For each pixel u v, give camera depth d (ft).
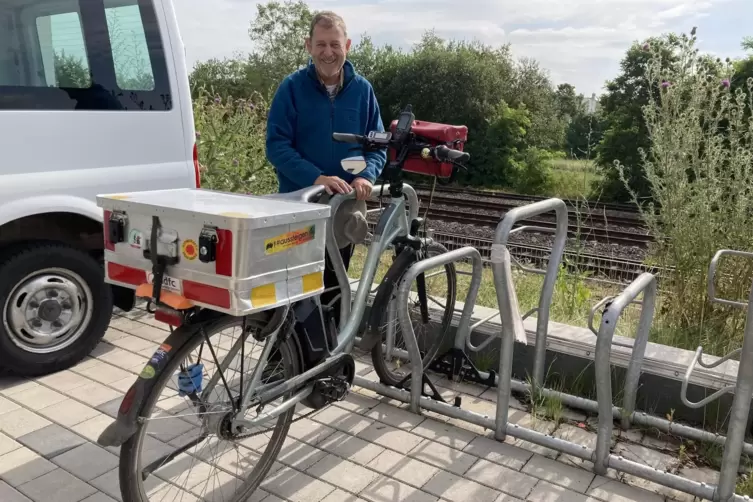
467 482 8.89
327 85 10.69
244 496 8.25
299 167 10.11
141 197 7.44
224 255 6.29
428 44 89.92
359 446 9.72
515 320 9.41
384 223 9.91
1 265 10.99
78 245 12.12
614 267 22.68
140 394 6.66
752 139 14.84
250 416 7.79
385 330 11.78
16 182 10.86
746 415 7.98
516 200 51.03
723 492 8.26
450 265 12.39
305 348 8.35
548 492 8.71
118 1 12.21
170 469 8.69
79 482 8.55
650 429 10.55
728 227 14.25
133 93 12.39
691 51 15.48
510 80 86.63
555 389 11.87
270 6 116.88
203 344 7.42
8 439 9.54
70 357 11.97
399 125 9.68
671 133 15.01
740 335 13.84
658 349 11.56
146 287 6.95
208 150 21.17
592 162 68.13
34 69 11.12
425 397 10.78
